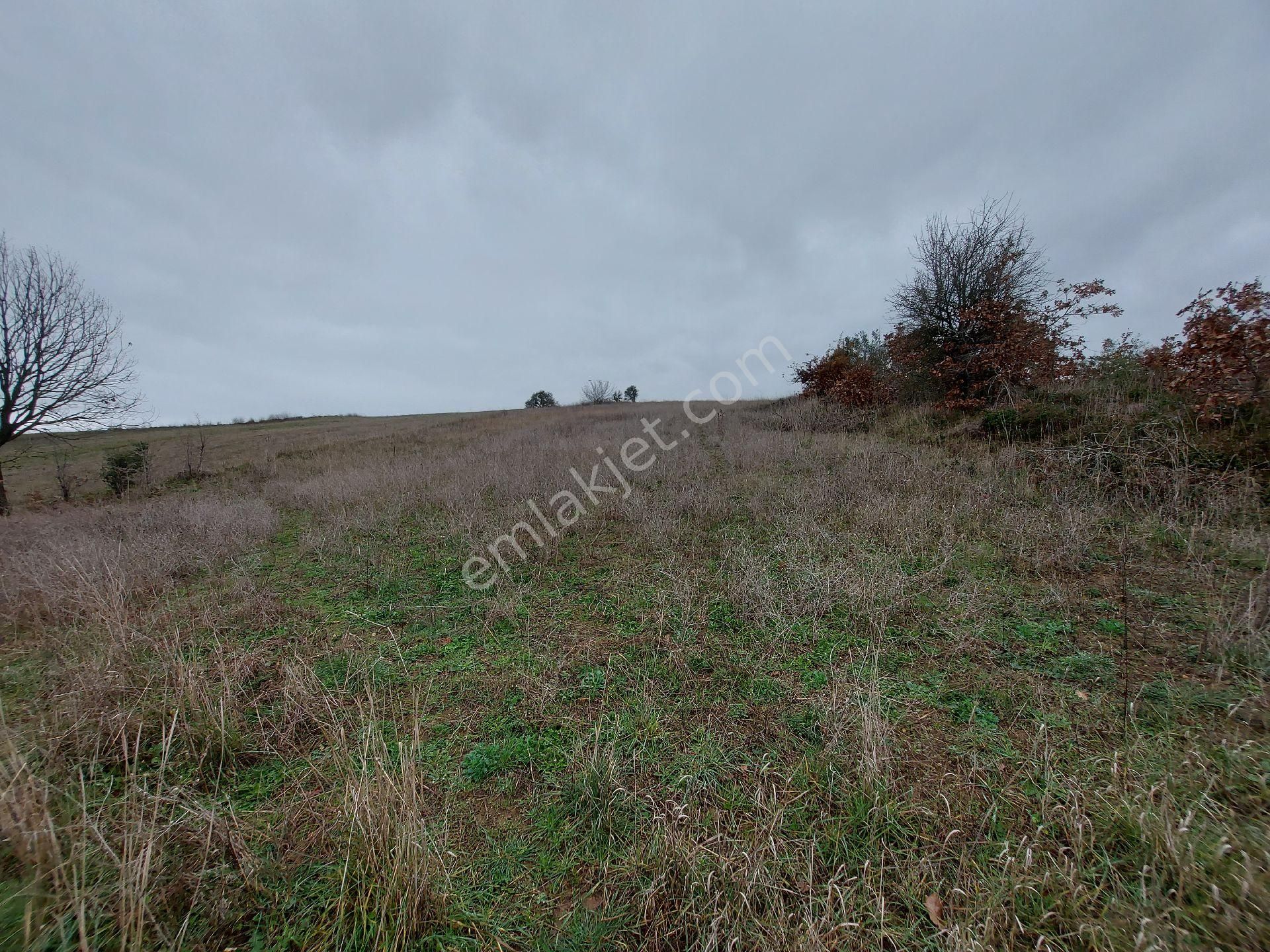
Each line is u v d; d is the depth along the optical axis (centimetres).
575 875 176
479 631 362
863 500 562
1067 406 746
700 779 213
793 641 321
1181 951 134
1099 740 220
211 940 154
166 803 204
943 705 253
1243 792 183
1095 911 152
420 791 215
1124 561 356
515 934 157
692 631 340
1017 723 236
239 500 885
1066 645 295
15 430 1273
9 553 566
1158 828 165
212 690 283
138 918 147
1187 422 543
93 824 162
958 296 1052
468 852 186
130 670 297
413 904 155
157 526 669
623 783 211
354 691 290
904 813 188
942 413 1013
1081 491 519
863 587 365
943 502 543
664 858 167
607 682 291
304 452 1691
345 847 183
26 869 160
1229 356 489
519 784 218
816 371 1434
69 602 402
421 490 829
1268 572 319
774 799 195
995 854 173
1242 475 451
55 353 1313
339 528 625
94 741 236
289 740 248
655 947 150
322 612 402
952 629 321
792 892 162
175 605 420
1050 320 932
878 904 154
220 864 171
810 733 238
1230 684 245
